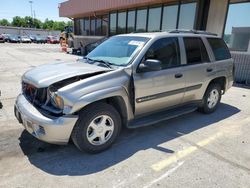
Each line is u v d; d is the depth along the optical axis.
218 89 5.38
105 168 3.10
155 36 4.01
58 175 2.92
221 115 5.30
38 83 3.21
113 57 3.97
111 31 17.39
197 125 4.66
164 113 4.30
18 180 2.80
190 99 4.72
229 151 3.64
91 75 3.35
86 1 17.92
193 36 4.66
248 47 9.36
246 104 6.28
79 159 3.28
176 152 3.56
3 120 4.57
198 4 10.49
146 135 4.12
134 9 14.53
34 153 3.40
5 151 3.42
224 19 10.09
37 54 19.19
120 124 3.62
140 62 3.67
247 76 9.44
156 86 3.88
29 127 3.21
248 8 9.20
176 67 4.21
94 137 3.34
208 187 2.78
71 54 20.11
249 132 4.39
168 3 12.08
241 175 3.03
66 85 3.13
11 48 26.12
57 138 3.03
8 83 7.86
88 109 3.18
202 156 3.46
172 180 2.89
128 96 3.54
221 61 5.21
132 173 3.01
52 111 3.09
